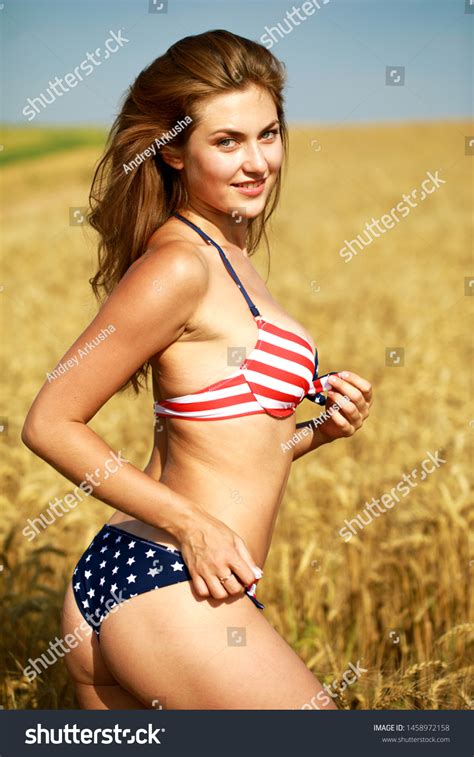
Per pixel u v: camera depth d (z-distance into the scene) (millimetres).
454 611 5789
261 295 3410
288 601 5465
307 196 42438
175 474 3316
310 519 6258
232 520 3234
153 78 3324
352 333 14062
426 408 9648
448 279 20469
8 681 4797
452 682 4461
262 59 3273
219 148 3252
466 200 39469
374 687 4422
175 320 3119
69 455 3074
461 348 13125
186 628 3082
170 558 3162
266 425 3266
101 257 3611
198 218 3424
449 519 6102
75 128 75875
